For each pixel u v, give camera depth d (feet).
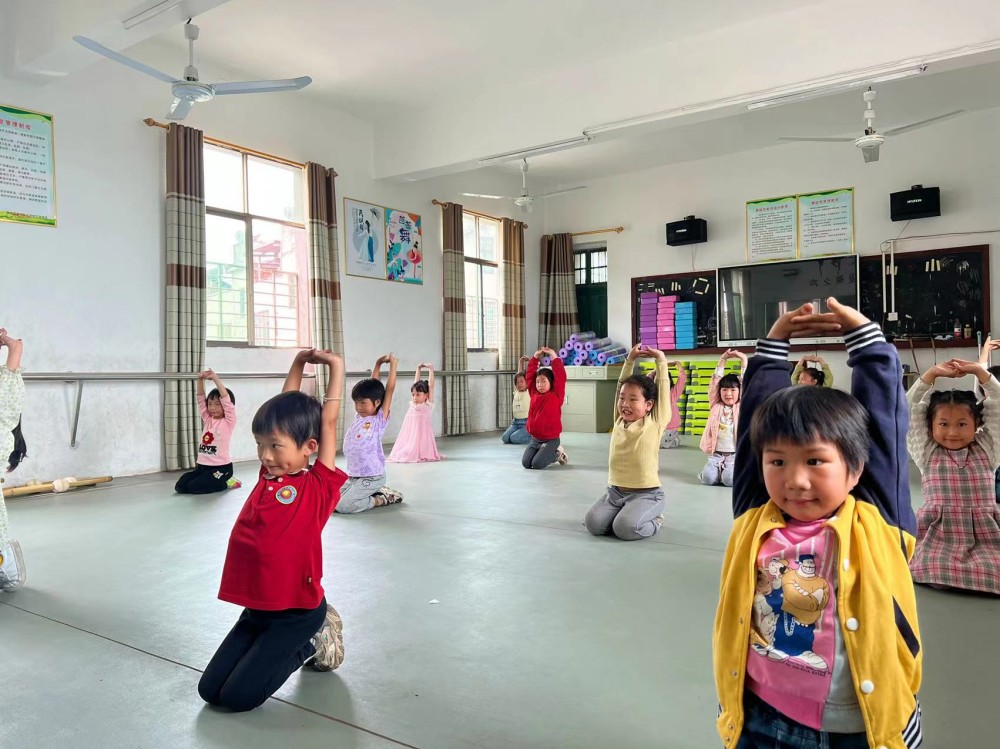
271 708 5.50
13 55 15.71
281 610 5.56
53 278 16.56
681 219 30.04
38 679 6.06
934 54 15.55
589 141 21.09
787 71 17.31
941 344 24.36
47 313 16.44
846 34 16.56
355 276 24.47
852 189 26.25
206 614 7.70
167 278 18.54
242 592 5.52
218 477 15.43
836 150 26.55
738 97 17.98
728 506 13.60
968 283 24.04
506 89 22.11
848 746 3.15
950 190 24.36
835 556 3.18
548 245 33.30
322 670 6.14
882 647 3.03
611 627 7.19
